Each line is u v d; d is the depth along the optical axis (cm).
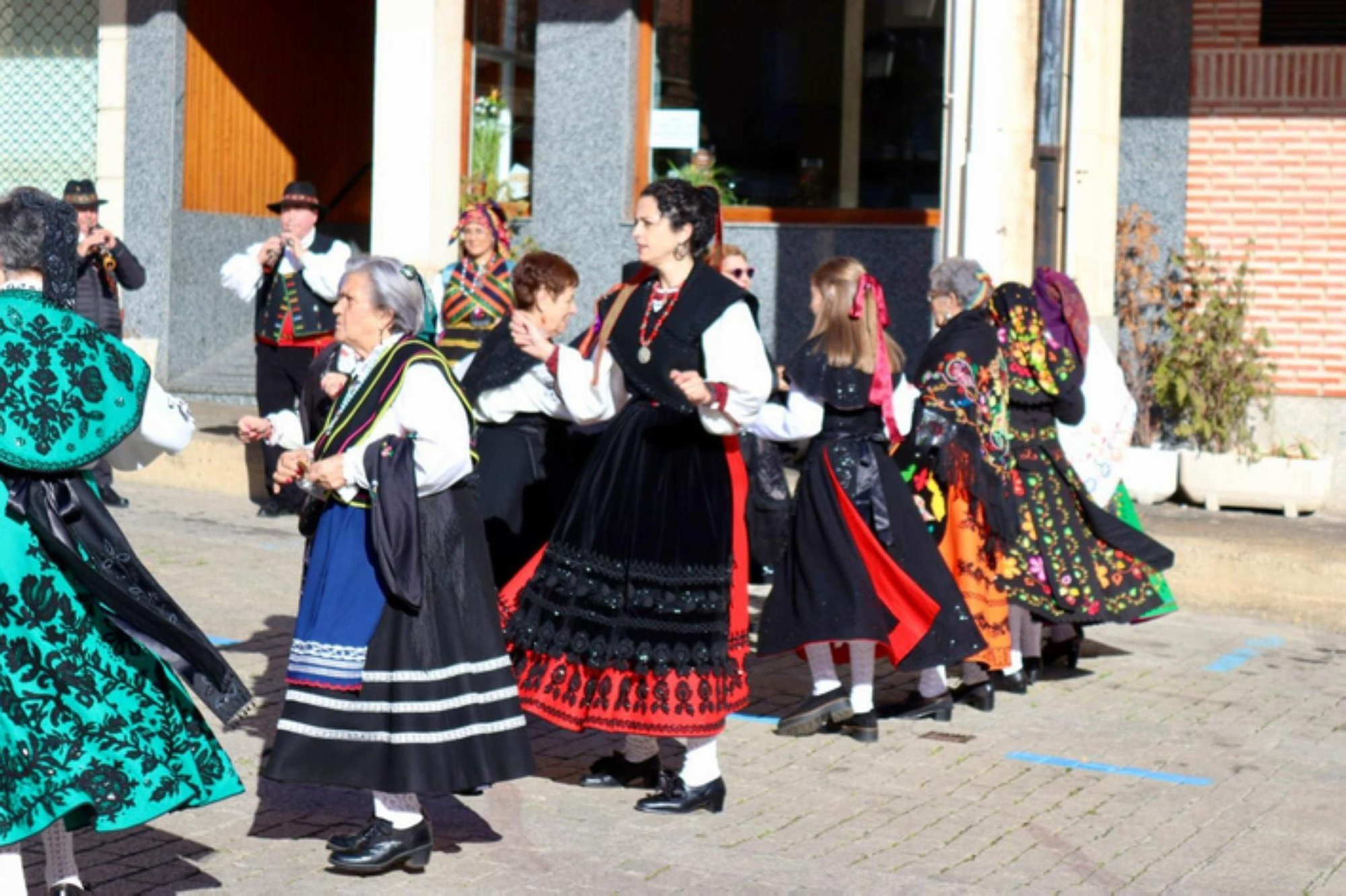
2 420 381
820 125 1216
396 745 444
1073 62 929
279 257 984
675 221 507
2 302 394
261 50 1441
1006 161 910
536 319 602
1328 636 849
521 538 603
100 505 402
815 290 621
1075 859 498
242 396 1330
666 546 512
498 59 1284
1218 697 713
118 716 389
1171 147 1130
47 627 386
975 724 656
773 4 1221
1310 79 1099
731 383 498
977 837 516
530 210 1281
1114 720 670
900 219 1192
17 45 1432
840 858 491
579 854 487
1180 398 1076
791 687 711
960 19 919
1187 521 995
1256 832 530
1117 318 1085
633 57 1245
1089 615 690
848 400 609
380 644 446
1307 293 1105
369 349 464
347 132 1546
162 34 1355
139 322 1369
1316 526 994
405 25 1043
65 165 1425
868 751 613
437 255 1055
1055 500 696
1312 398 1104
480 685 456
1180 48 1125
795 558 618
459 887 456
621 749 573
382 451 443
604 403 532
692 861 484
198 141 1384
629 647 511
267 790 536
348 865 458
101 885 444
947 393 654
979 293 673
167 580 845
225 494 1106
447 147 1057
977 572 671
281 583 854
